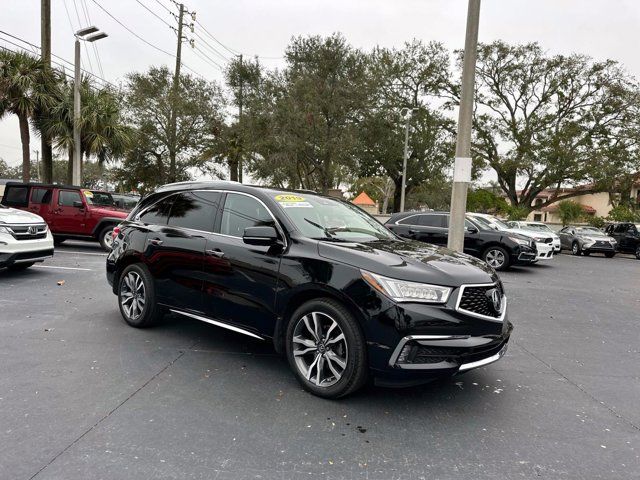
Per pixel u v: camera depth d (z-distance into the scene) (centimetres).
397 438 308
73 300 662
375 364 334
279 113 2389
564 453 297
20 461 264
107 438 292
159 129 3016
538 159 3067
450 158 3281
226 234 449
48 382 374
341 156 2467
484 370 449
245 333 422
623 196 3400
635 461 290
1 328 518
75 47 1705
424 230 1299
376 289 335
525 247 1259
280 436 304
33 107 1748
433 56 3306
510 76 3250
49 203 1230
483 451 296
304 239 393
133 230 539
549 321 677
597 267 1588
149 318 516
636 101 3005
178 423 315
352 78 2425
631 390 411
